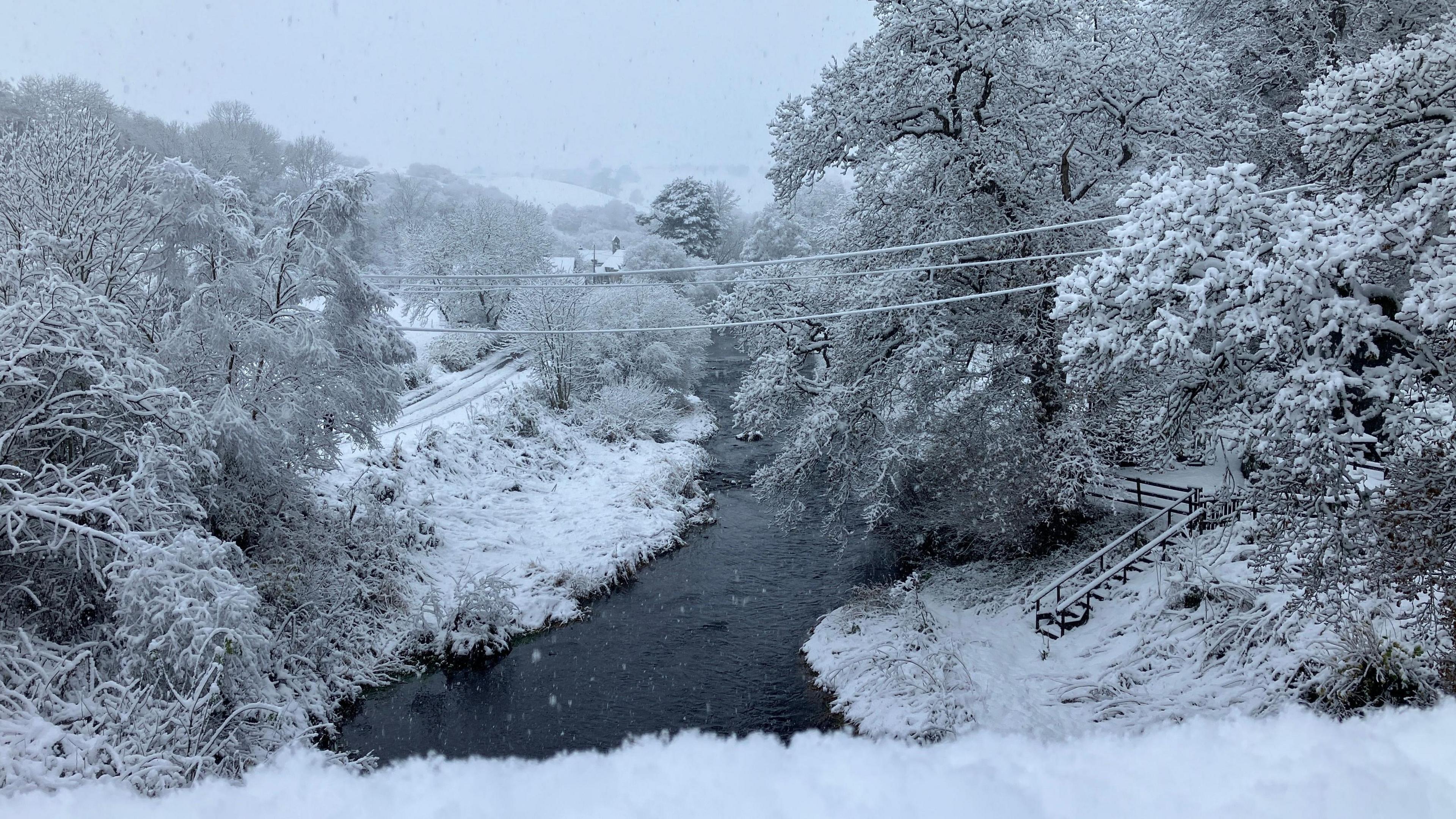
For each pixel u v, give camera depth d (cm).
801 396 2047
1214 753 555
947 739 1186
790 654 1658
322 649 1562
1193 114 1641
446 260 5256
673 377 4225
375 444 1894
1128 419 1481
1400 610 1147
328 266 1600
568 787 562
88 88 5403
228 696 1219
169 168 1449
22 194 1382
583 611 1908
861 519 2444
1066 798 512
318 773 603
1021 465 1817
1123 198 1057
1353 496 1055
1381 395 923
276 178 7081
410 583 1902
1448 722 574
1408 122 1003
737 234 10294
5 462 1188
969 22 1606
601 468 2927
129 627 1075
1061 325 1745
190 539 1137
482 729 1413
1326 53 2073
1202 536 1639
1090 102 1697
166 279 1540
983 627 1602
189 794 589
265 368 1576
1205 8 2319
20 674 1068
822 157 1791
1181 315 1006
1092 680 1312
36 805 597
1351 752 538
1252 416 1046
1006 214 1748
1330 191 1117
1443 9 1836
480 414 2941
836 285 1980
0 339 1116
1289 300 932
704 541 2381
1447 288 819
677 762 589
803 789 542
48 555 1172
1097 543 1844
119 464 1283
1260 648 1226
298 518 1711
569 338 3553
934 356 1695
